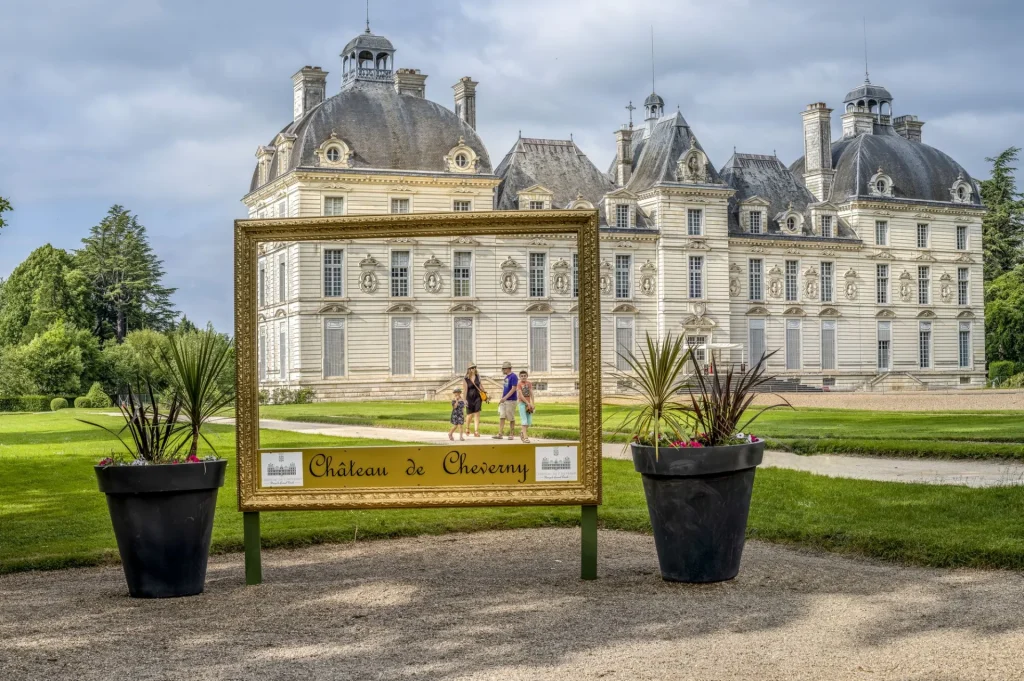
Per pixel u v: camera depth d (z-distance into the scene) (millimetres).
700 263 80000
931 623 7578
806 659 6758
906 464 18016
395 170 68750
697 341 79375
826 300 85750
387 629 7719
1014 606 8000
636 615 7996
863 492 13891
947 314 90312
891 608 8047
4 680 6594
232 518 13312
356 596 8859
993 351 94250
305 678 6543
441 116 71938
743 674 6469
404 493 9828
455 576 9727
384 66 73375
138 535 8867
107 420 42375
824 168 88812
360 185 68188
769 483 14984
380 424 25453
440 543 11750
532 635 7457
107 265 109438
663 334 78250
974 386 89750
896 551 10227
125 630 7824
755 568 9719
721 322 80125
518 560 10578
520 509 13789
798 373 84188
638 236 78125
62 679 6613
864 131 92562
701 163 80250
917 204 88688
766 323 83375
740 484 9141
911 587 8750
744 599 8453
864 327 86938
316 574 9984
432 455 9844
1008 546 9852
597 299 9828
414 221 9953
